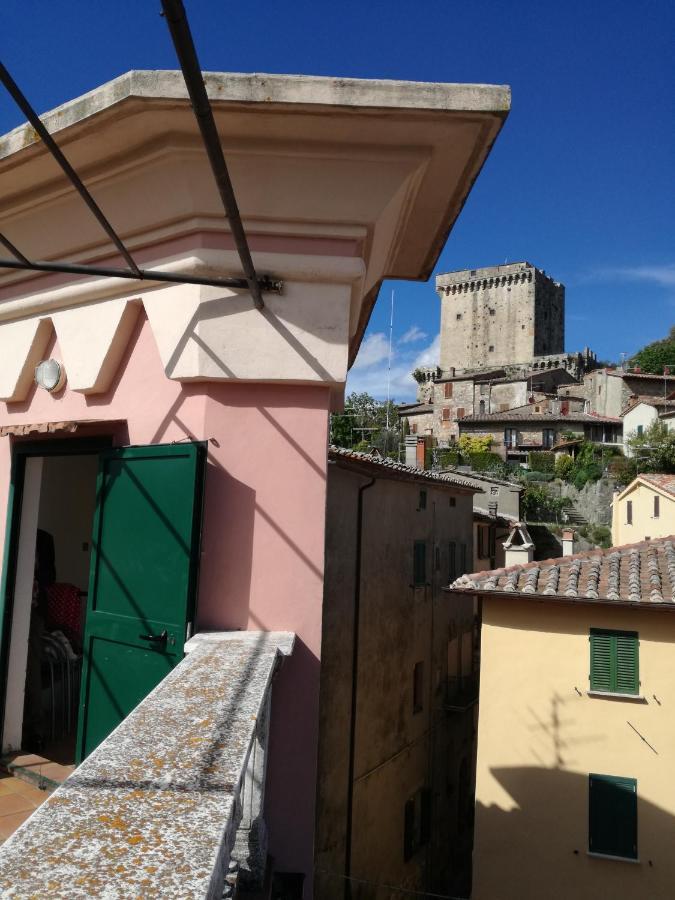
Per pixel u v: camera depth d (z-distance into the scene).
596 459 48.84
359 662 14.20
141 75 3.25
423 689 18.80
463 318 103.88
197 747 1.67
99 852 1.14
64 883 1.04
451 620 22.25
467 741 23.28
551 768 11.20
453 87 3.38
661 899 10.45
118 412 4.19
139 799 1.36
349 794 13.20
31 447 4.71
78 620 6.18
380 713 15.41
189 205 3.71
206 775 1.49
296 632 3.68
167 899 1.01
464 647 23.86
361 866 13.85
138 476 3.89
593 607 11.46
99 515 4.07
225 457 3.76
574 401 64.50
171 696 2.16
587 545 43.44
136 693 3.67
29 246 4.42
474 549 28.11
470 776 23.36
